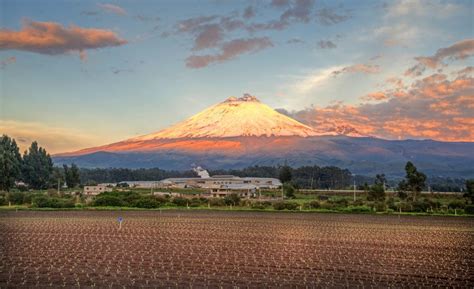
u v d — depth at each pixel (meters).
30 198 122.44
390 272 48.66
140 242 64.31
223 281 43.97
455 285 44.09
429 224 91.06
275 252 58.59
